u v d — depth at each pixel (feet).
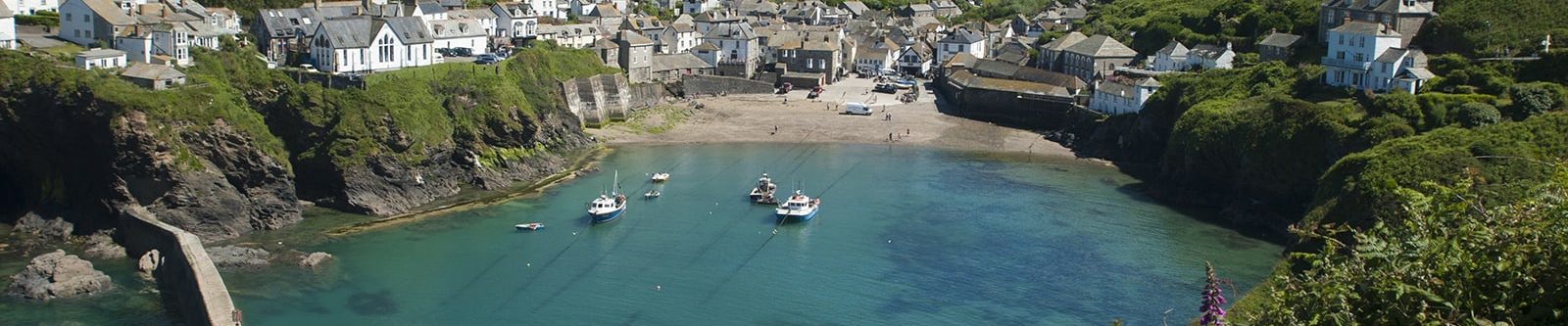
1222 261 417.28
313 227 463.01
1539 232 103.24
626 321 351.87
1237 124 524.93
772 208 493.36
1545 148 427.33
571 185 540.11
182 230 420.36
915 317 355.77
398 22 621.72
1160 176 563.89
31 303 359.25
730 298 373.40
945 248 431.02
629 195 517.96
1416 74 552.82
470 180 546.67
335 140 497.46
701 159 604.90
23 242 437.99
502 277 393.91
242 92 531.09
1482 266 104.22
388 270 400.47
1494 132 444.14
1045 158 618.85
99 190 450.71
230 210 458.50
